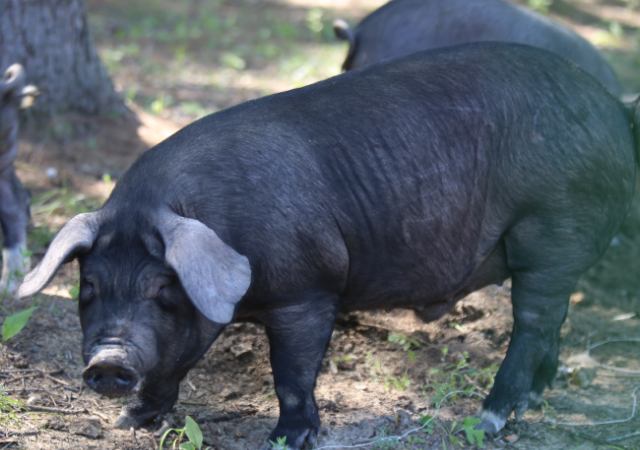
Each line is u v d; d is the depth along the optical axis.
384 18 14.46
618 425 9.47
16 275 10.75
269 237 7.86
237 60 23.98
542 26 13.44
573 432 9.28
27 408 8.52
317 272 8.21
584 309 12.98
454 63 8.98
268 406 9.45
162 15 29.05
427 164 8.57
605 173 8.88
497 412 9.06
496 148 8.73
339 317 11.33
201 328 7.72
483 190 8.80
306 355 8.34
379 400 9.55
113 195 7.81
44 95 15.44
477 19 13.55
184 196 7.69
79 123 15.86
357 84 8.80
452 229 8.80
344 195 8.31
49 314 10.52
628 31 32.03
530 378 9.20
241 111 8.52
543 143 8.66
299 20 31.06
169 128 17.28
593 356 11.60
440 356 10.71
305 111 8.49
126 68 22.36
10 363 9.34
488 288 12.32
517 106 8.75
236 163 7.98
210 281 6.70
